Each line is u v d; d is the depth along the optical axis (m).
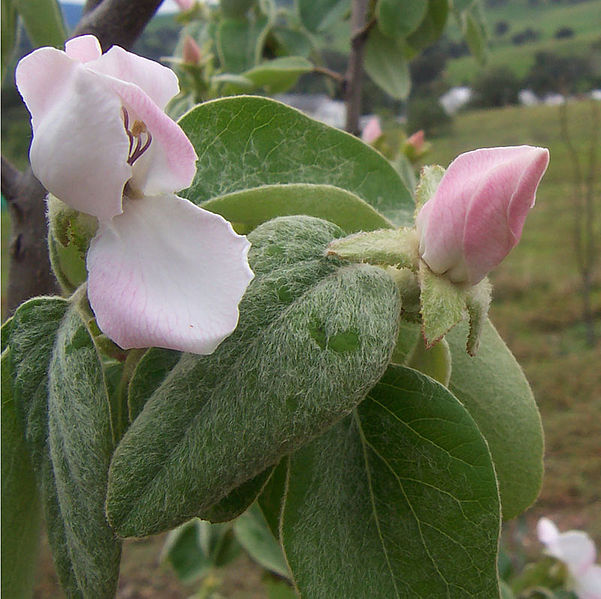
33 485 0.14
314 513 0.14
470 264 0.13
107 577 0.12
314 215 0.15
